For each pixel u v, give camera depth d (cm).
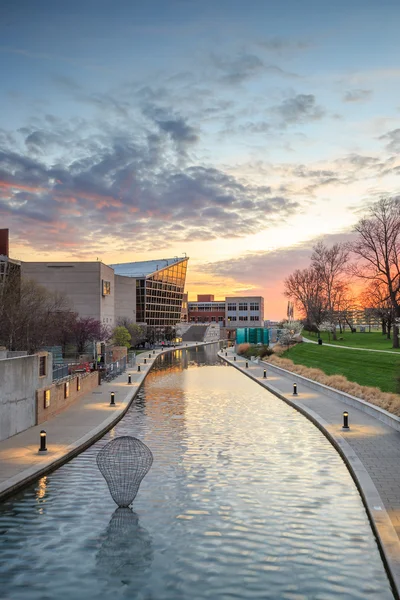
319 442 2188
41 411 2519
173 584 1030
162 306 15125
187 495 1528
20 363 2306
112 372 4816
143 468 1628
